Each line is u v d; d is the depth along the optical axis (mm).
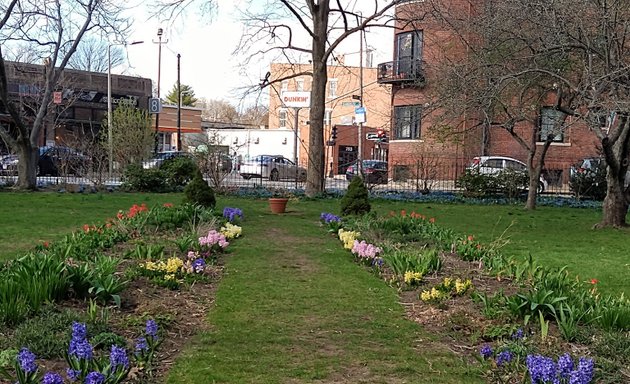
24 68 35031
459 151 29938
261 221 14148
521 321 5660
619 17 11609
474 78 13273
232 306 6457
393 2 21016
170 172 23078
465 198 23609
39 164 28156
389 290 7406
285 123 51969
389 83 32750
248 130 49688
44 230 11789
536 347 4969
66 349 4352
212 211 13281
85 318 5125
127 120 27812
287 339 5395
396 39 32281
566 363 3945
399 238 10695
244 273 8195
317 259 9414
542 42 12578
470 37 16969
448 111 14586
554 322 5668
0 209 15234
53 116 39625
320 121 22016
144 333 5055
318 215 15867
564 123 13453
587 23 11734
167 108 54906
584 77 11750
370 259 8945
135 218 10852
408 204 20797
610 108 10711
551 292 5773
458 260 8969
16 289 5215
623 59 12227
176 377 4395
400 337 5566
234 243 10719
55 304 5508
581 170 25422
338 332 5676
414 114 21703
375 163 32125
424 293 6652
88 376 3559
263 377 4453
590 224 15859
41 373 4031
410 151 31906
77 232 9453
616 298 6832
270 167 31281
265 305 6559
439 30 21766
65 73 41438
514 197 24156
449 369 4727
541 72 12703
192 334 5477
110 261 6598
